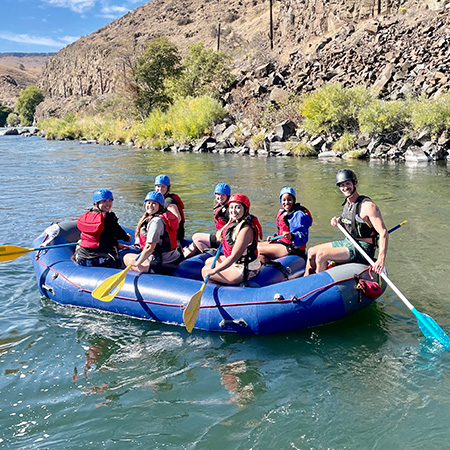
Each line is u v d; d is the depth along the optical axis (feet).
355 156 57.52
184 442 9.45
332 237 23.67
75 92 343.05
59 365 12.52
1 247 16.25
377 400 10.62
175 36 274.77
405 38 78.28
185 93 116.16
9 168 58.70
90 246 17.03
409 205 30.42
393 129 59.16
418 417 9.98
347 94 65.05
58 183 45.37
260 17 199.31
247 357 12.75
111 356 12.97
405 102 60.13
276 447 9.25
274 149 67.46
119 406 10.67
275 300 13.89
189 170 52.80
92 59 321.11
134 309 15.20
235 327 14.01
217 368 12.25
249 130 79.10
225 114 89.40
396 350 12.87
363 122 60.95
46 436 9.71
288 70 94.38
